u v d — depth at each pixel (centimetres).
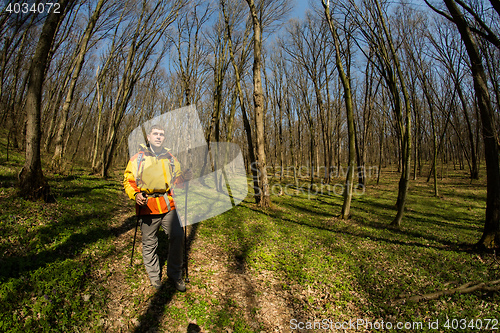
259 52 1063
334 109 2973
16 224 424
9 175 729
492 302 420
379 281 482
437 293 430
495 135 610
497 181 615
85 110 2983
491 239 625
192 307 351
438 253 630
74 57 1576
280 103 2342
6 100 2033
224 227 712
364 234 786
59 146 1071
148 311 329
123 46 1545
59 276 327
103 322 294
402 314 388
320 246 644
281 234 721
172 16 1411
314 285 460
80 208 603
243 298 398
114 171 2156
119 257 432
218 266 483
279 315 375
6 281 292
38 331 254
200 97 1845
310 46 2017
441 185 2034
